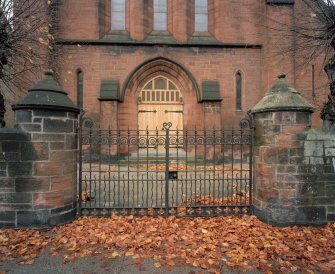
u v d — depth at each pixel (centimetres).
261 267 306
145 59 1180
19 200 424
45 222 427
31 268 303
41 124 427
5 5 562
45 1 805
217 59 1209
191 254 332
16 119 428
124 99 1158
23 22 592
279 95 457
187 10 1227
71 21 1159
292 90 461
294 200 443
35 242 366
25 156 423
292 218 442
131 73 1157
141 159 1077
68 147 457
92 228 419
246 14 1220
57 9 1073
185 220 459
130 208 478
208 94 1138
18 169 423
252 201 503
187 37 1228
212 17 1274
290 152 444
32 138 423
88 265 310
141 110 1227
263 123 466
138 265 311
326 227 436
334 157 449
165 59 1180
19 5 602
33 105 417
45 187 429
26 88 836
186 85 1217
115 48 1176
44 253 338
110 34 1220
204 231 405
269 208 452
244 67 1216
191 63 1202
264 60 1178
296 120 446
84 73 1161
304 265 312
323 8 596
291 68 1128
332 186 450
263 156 465
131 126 1188
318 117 1187
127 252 337
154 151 1185
